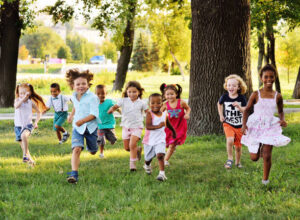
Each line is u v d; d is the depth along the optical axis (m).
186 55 48.19
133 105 6.30
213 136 9.07
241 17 9.16
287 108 17.81
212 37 9.16
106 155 7.52
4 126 12.77
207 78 9.28
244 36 9.26
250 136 5.15
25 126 6.71
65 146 8.91
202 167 6.19
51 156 7.45
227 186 4.98
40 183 5.12
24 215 3.83
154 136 5.52
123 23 20.81
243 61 9.26
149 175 5.66
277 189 4.76
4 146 8.98
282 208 3.93
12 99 19.02
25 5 18.48
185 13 21.75
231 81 6.18
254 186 4.87
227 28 9.10
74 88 5.48
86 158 7.21
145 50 72.94
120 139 9.78
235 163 6.27
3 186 5.09
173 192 4.65
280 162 6.31
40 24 20.09
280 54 40.81
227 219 3.60
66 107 9.31
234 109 6.13
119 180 5.29
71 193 4.62
